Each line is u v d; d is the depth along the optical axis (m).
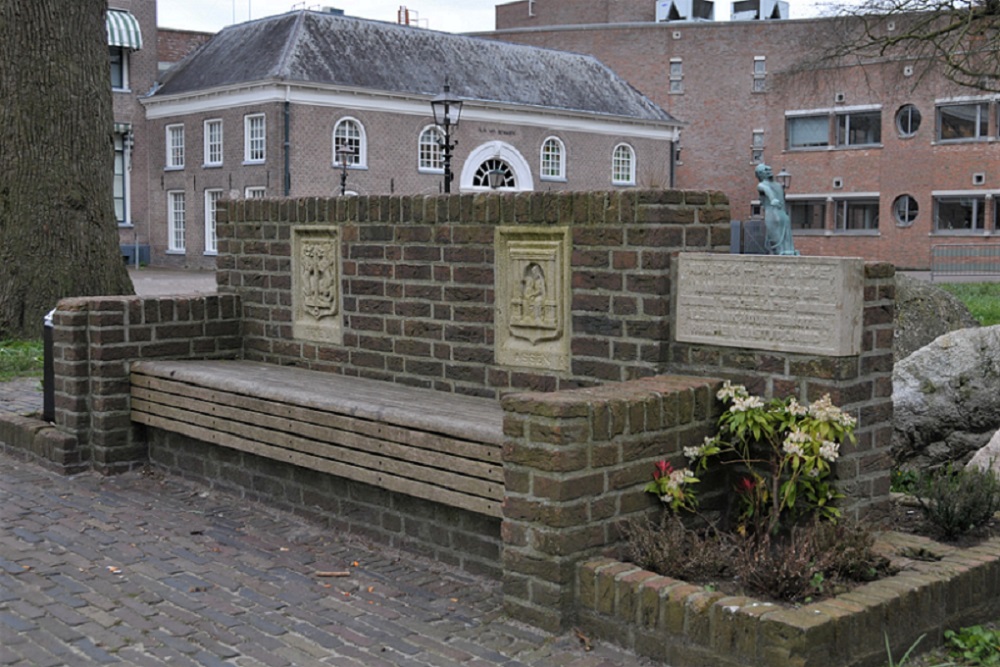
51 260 13.69
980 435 6.20
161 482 6.92
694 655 3.92
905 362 6.41
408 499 5.39
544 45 56.22
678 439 4.65
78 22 13.82
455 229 5.92
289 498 6.12
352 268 6.61
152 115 43.69
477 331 5.84
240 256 7.54
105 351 7.01
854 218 47.47
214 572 5.14
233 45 42.09
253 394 6.08
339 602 4.74
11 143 13.55
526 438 4.33
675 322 4.99
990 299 21.48
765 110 51.94
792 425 4.50
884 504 4.84
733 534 4.65
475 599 4.78
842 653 3.76
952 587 4.27
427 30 44.56
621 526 4.44
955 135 44.22
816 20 38.50
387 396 5.78
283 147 38.09
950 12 19.30
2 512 6.20
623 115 48.44
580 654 4.13
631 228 5.03
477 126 43.81
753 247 31.97
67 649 4.20
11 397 9.52
